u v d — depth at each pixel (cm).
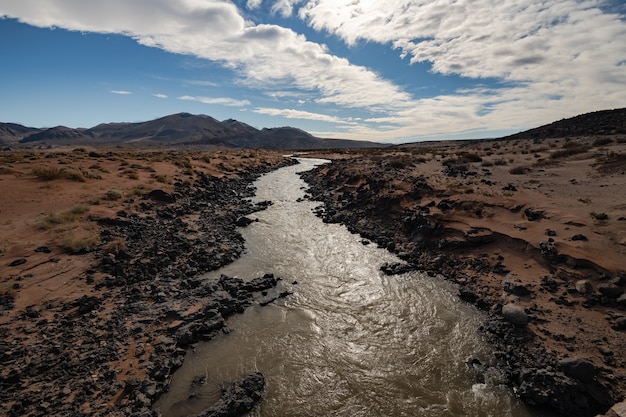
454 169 3716
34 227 2014
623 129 6350
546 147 5241
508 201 2183
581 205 1983
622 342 1115
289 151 14950
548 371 1052
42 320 1284
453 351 1238
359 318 1470
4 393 956
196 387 1071
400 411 990
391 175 3412
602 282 1341
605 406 937
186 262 1959
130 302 1488
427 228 2153
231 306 1508
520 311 1319
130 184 3322
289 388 1077
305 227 2772
